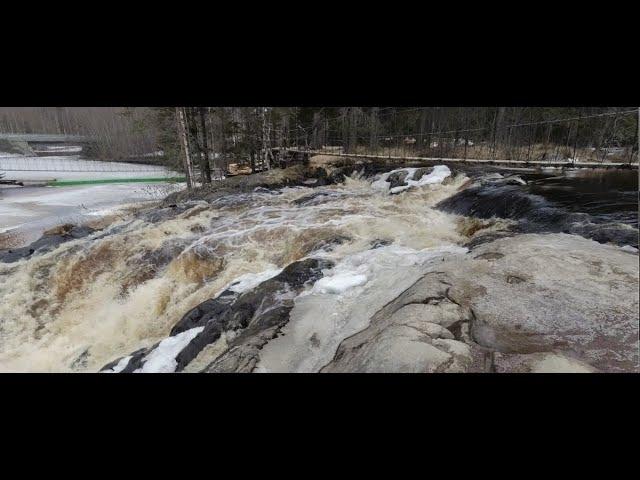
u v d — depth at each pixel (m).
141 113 20.84
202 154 18.36
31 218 16.55
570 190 6.80
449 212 8.06
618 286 2.90
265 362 3.03
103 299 7.14
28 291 7.61
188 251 7.67
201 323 4.73
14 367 5.60
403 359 2.22
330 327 3.38
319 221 8.55
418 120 23.05
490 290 3.01
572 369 2.05
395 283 3.81
